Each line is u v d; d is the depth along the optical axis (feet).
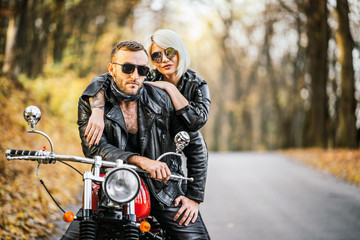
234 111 202.08
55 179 34.65
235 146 212.02
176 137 11.35
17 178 29.86
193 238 12.11
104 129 11.84
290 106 161.07
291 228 28.89
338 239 26.17
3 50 54.24
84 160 10.43
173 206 12.20
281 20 123.44
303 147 120.16
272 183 50.67
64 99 54.90
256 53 163.53
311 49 102.32
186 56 13.58
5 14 54.03
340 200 39.19
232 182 51.31
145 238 11.89
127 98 11.71
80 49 75.92
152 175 10.94
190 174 12.98
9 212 23.85
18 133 40.91
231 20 138.51
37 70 64.44
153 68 14.32
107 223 10.59
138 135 12.21
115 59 11.64
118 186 9.63
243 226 29.40
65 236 11.13
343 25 83.56
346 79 85.30
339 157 72.90
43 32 66.85
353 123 85.71
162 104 12.37
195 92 13.69
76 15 75.46
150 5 95.40
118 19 86.63
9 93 47.55
